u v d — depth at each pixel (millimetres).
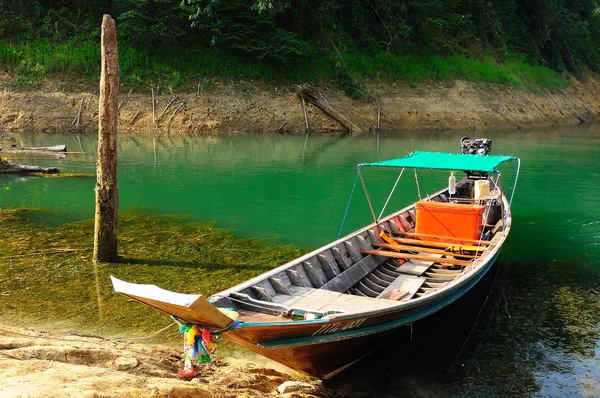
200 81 30750
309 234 11469
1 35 29562
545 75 44969
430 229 9227
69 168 18078
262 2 30859
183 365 5453
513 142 27891
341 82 33656
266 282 6133
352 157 21859
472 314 7453
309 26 35625
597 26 54844
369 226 8891
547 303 7875
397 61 36562
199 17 32000
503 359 6270
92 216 12242
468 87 37250
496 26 44500
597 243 11031
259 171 18672
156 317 7004
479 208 8828
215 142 25625
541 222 12789
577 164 21125
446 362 6191
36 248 9797
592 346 6582
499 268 9445
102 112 8789
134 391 4055
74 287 7957
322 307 5812
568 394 5562
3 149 20750
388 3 39000
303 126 30125
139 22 30766
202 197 14789
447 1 41969
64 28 30906
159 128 28281
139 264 9141
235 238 11016
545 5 47062
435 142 26766
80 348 5035
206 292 7953
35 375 4082
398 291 7039
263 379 5344
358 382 5758
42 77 28609
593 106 46312
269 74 32438
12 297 7473
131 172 18172
